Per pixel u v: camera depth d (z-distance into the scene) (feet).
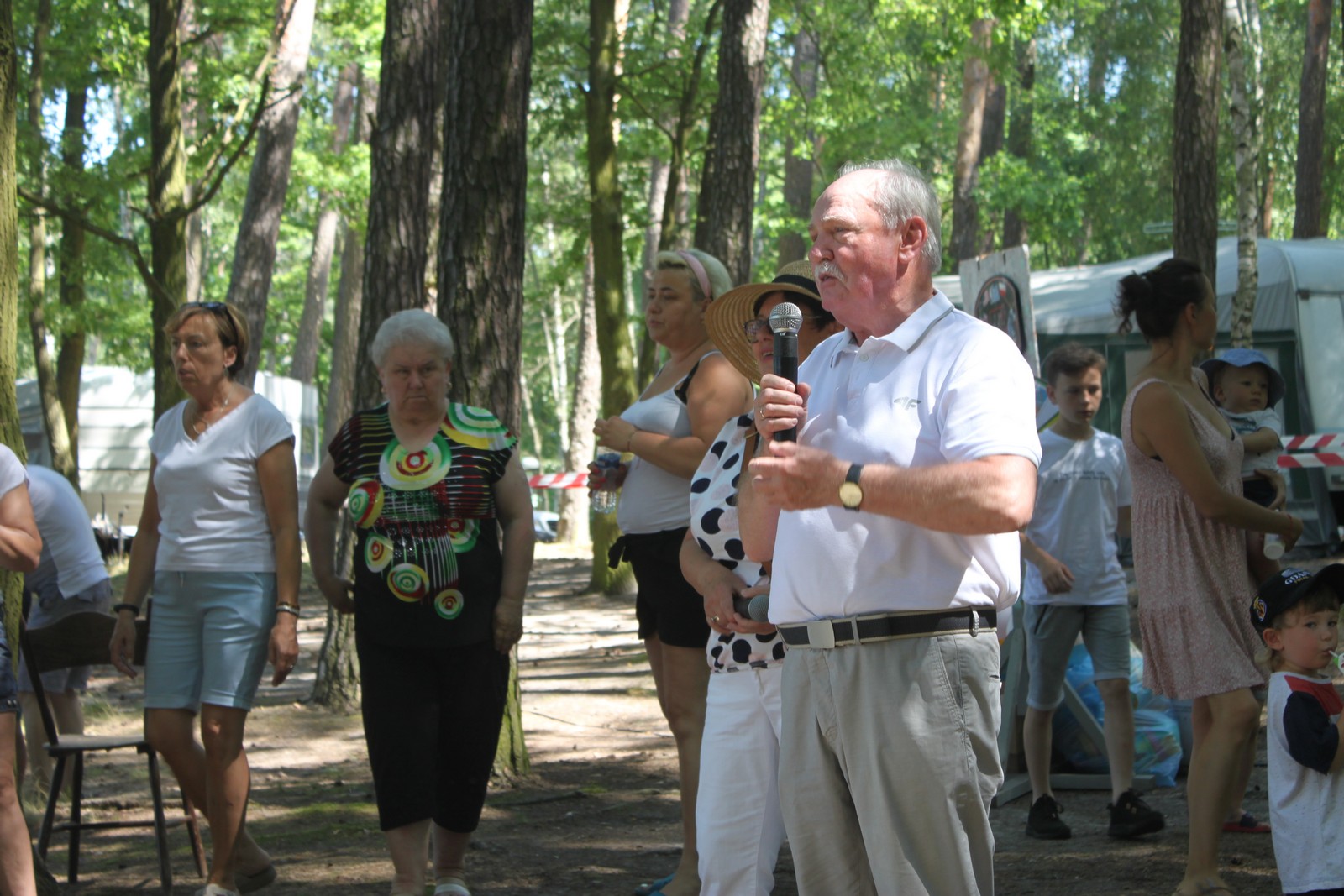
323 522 15.37
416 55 26.61
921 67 92.17
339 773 22.39
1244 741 13.83
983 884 8.99
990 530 8.25
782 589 9.39
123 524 73.77
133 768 23.54
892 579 8.82
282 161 48.26
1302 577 12.55
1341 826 12.16
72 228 59.11
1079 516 18.03
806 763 9.39
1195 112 37.86
